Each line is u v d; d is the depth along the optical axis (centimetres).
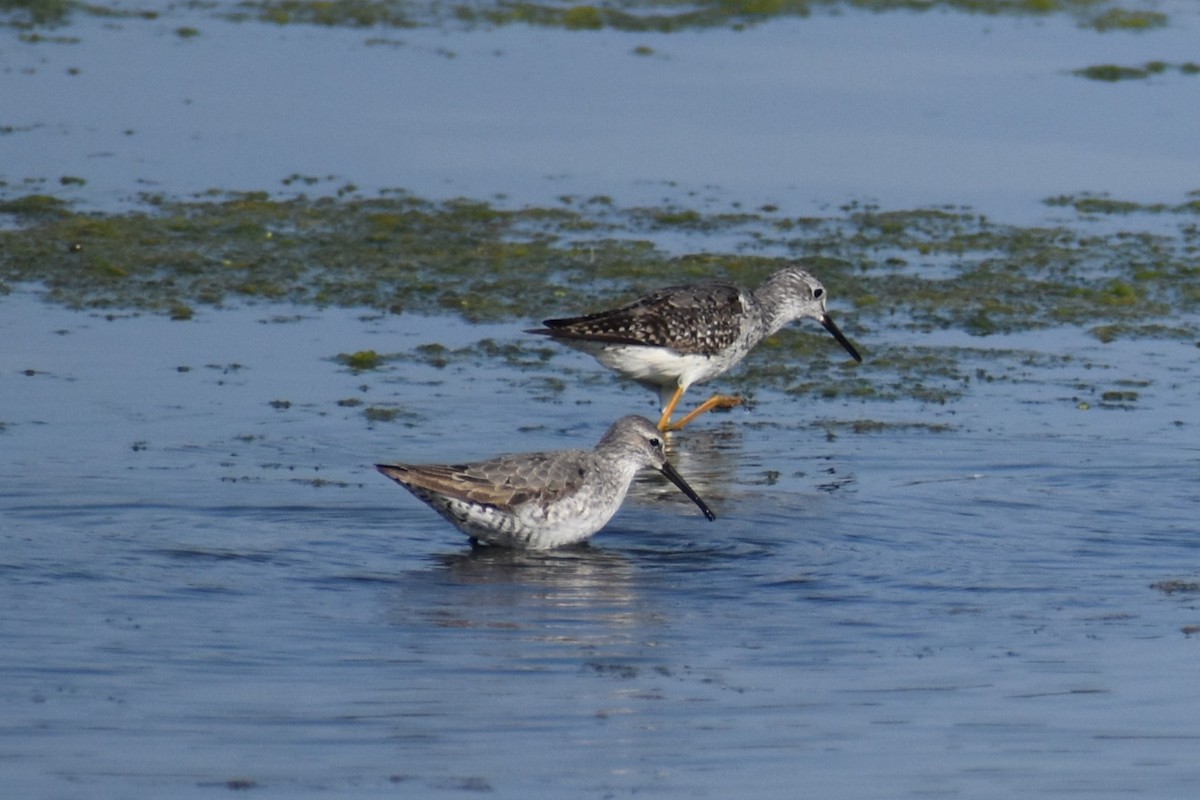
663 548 1345
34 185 2431
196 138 2706
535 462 1342
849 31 3600
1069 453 1584
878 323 2033
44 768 924
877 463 1570
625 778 927
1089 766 947
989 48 3450
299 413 1655
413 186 2516
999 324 2034
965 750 969
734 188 2567
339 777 920
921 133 2856
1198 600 1224
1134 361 1895
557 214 2409
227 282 2088
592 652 1117
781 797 908
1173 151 2777
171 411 1641
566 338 1705
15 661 1074
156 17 3500
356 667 1083
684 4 3809
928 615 1194
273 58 3203
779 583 1260
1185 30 3653
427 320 1991
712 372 1753
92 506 1382
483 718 1006
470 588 1240
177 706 1013
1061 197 2555
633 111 2944
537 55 3312
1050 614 1196
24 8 3478
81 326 1898
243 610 1180
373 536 1353
